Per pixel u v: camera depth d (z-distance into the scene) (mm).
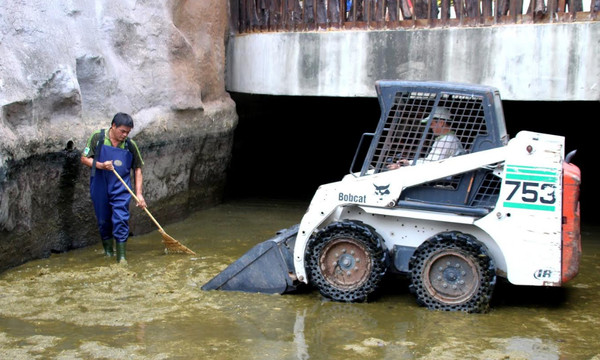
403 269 5965
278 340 5027
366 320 5492
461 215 5699
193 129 9453
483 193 5746
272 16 10016
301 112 13344
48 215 7309
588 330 5328
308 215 6008
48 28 7285
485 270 5625
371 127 14336
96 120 7875
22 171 6684
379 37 8922
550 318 5613
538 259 5562
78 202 7656
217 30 10320
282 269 6145
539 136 5566
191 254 7527
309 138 13797
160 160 8781
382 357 4723
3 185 6262
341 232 5883
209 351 4797
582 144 12430
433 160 5906
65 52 7398
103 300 5898
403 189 5828
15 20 6938
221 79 10484
